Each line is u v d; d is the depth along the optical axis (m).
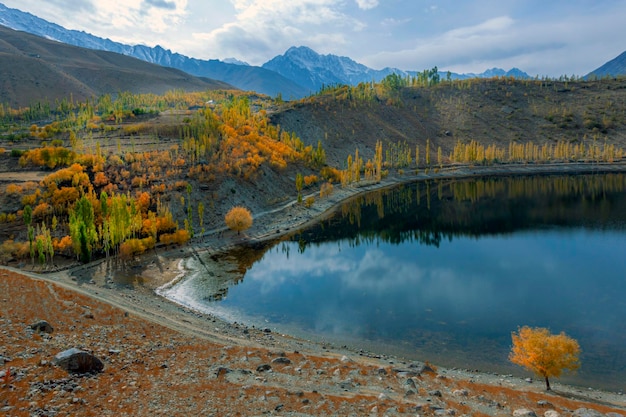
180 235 101.00
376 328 56.16
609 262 85.88
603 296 66.69
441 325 56.81
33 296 49.97
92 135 190.25
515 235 112.31
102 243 94.06
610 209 138.75
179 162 139.62
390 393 32.75
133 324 46.03
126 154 140.00
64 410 23.53
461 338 52.56
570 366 36.75
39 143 173.00
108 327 43.03
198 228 116.50
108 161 132.00
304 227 132.00
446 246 104.88
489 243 105.44
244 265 91.19
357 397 30.72
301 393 30.31
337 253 102.12
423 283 76.81
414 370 40.41
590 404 33.19
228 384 31.12
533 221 127.75
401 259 94.62
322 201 166.38
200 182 133.38
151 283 76.56
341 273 84.81
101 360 32.91
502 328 55.56
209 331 50.31
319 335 53.84
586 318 58.06
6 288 52.06
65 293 53.97
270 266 90.69
